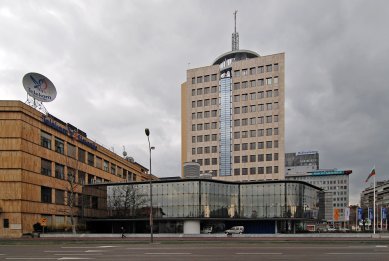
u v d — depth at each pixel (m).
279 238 47.22
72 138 72.62
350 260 21.77
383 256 23.83
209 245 34.31
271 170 112.12
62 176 68.31
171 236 54.47
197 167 80.38
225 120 119.62
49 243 39.50
